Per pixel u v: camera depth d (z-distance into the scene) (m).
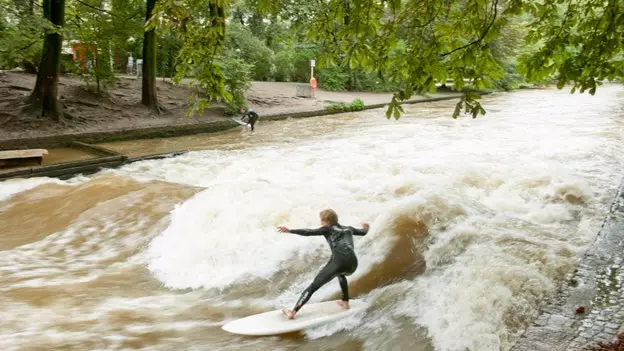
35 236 10.17
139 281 8.26
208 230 9.44
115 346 6.20
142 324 6.77
